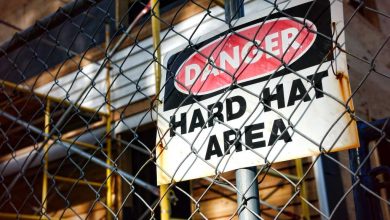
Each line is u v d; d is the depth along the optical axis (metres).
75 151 4.48
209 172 1.25
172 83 1.43
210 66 1.36
